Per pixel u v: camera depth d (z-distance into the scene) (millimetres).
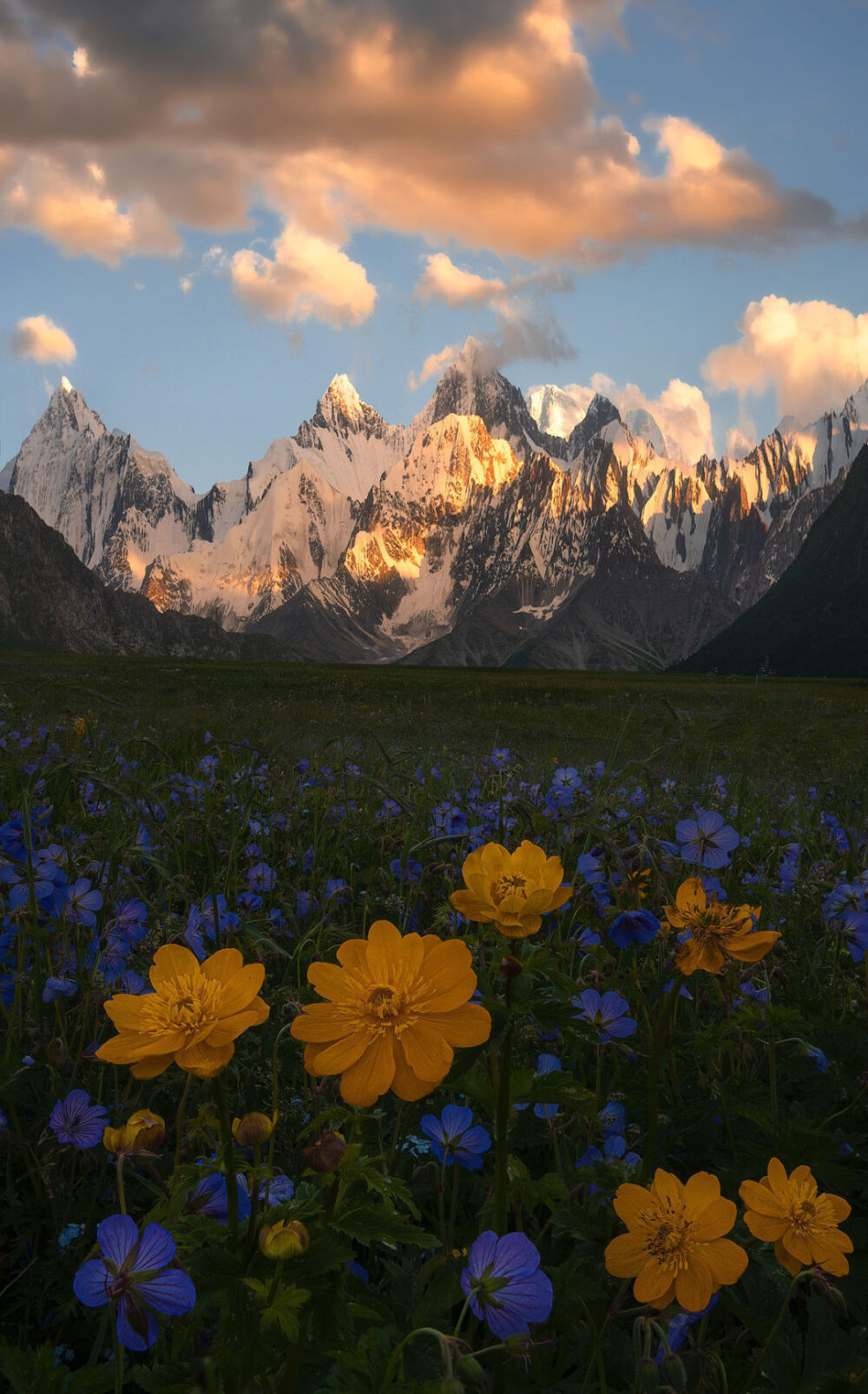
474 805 4832
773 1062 2189
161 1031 1034
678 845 2848
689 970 1629
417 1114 2090
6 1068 2109
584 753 13508
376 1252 1848
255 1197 1225
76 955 2791
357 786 5574
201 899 3342
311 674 60781
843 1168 2014
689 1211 1259
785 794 7078
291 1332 1102
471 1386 1117
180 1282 1115
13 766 4602
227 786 5223
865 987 2873
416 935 1107
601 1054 2121
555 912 2814
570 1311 1545
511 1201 1714
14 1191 2025
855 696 50469
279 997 2379
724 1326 1824
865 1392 1445
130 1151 1318
